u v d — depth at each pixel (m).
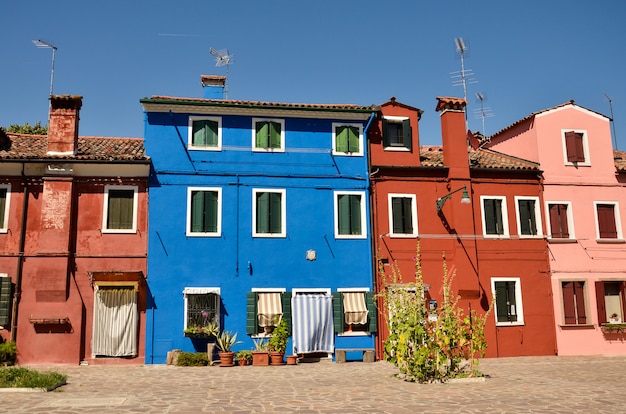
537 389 13.09
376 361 19.62
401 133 22.19
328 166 21.06
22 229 18.72
